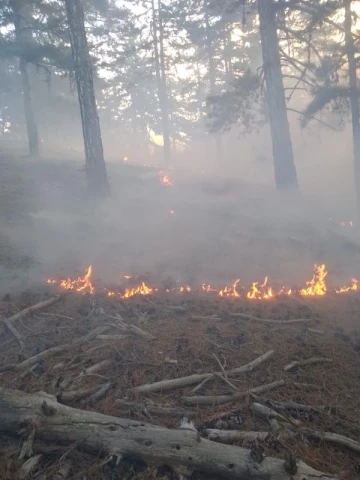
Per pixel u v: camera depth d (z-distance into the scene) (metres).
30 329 5.67
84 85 13.15
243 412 4.25
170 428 3.85
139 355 5.12
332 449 3.86
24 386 4.39
